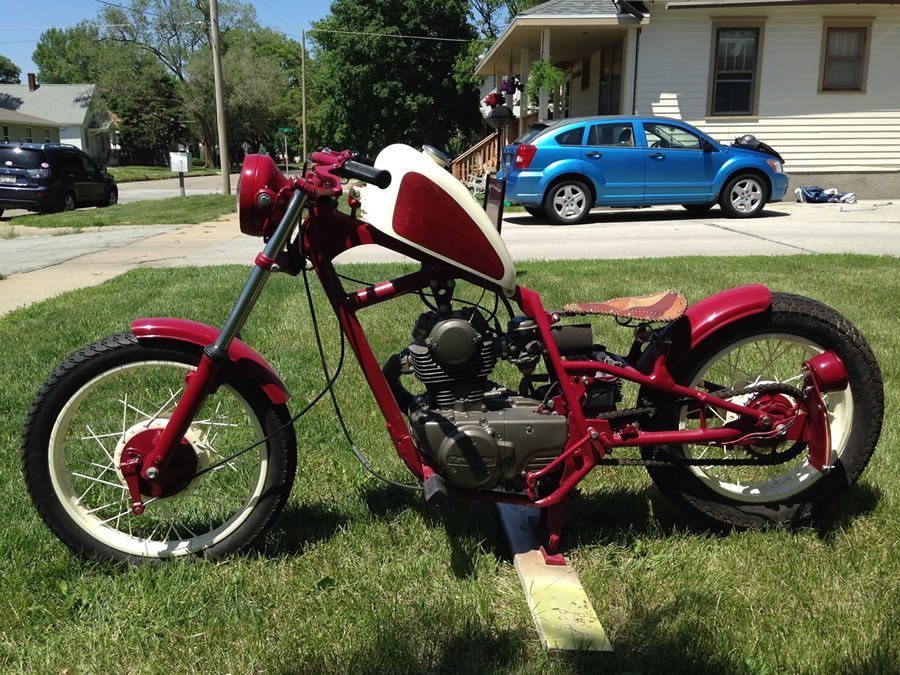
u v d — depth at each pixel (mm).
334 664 2143
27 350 5094
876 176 16641
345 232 2445
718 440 2658
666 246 10086
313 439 3643
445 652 2186
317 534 2848
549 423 2498
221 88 22719
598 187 12859
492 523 2912
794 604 2391
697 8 15734
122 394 3635
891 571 2549
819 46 16094
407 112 43750
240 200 2412
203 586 2488
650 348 2695
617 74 17734
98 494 3037
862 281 6965
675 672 2104
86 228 14852
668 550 2715
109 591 2479
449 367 2459
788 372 3902
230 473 3154
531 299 2508
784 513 2824
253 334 5430
